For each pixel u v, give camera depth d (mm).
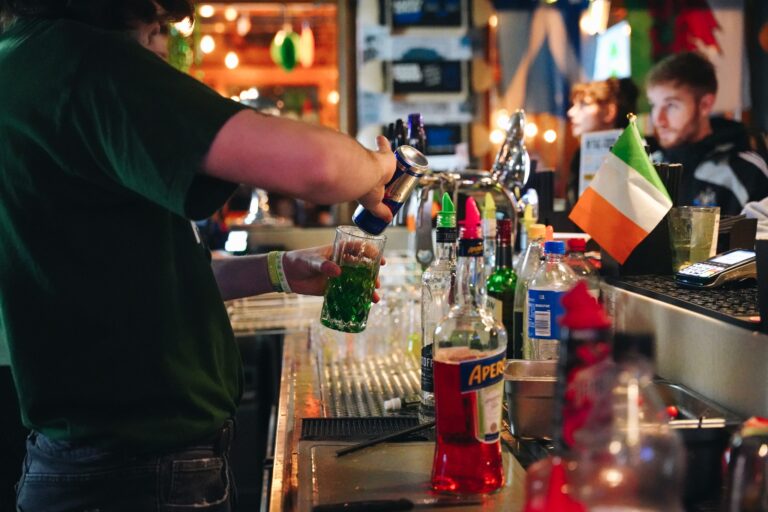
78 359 1200
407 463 1255
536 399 1275
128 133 1055
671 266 1729
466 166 3951
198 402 1271
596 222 1684
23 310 1196
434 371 1133
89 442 1214
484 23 4465
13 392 1935
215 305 1343
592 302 841
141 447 1220
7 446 1950
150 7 1245
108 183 1164
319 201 1137
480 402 1092
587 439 775
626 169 1660
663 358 1462
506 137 2377
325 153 1069
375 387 1831
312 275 1625
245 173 1058
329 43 6863
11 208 1190
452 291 1517
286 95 7258
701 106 3963
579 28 4449
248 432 2803
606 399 795
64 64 1104
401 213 2650
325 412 1621
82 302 1193
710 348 1300
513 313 1782
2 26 1319
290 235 4082
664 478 782
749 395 1194
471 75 4496
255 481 2789
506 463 1228
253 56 7117
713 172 3936
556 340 1508
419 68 4484
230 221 4641
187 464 1260
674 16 4234
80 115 1099
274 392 2695
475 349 1113
